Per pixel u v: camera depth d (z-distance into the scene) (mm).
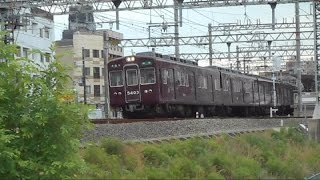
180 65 35906
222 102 43312
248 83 50344
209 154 19578
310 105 74438
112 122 26234
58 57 13148
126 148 19281
